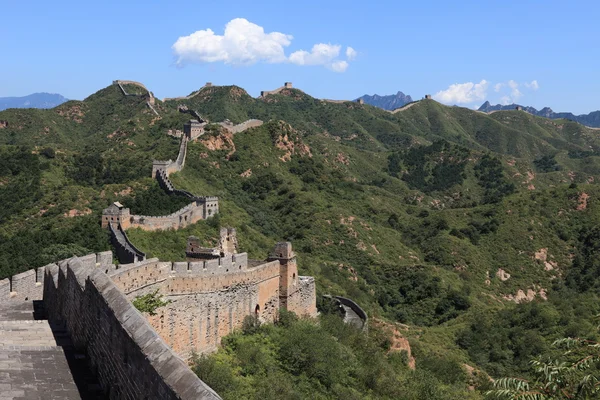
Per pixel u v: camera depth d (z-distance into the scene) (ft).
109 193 323.16
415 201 621.72
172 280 127.95
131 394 47.47
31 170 390.83
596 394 62.64
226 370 126.62
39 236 248.73
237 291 150.51
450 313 335.67
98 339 57.88
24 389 54.03
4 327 73.05
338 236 414.82
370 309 274.77
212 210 315.78
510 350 273.75
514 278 443.73
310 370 148.05
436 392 175.32
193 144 472.85
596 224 504.02
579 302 348.59
